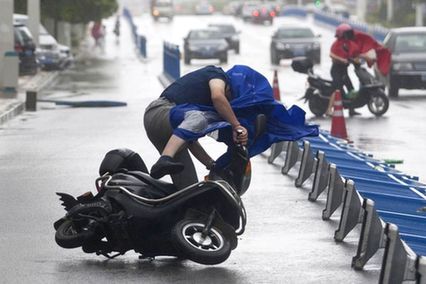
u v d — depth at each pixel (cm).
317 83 6031
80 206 2244
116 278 2197
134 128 5353
